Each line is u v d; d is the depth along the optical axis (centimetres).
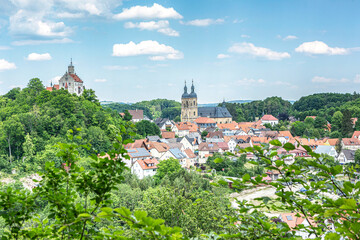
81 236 839
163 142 15675
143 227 683
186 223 3406
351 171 884
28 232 911
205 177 10181
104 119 15412
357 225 698
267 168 833
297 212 939
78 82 19475
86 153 11538
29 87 17338
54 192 943
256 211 939
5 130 11369
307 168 831
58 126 12975
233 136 18950
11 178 9444
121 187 7019
